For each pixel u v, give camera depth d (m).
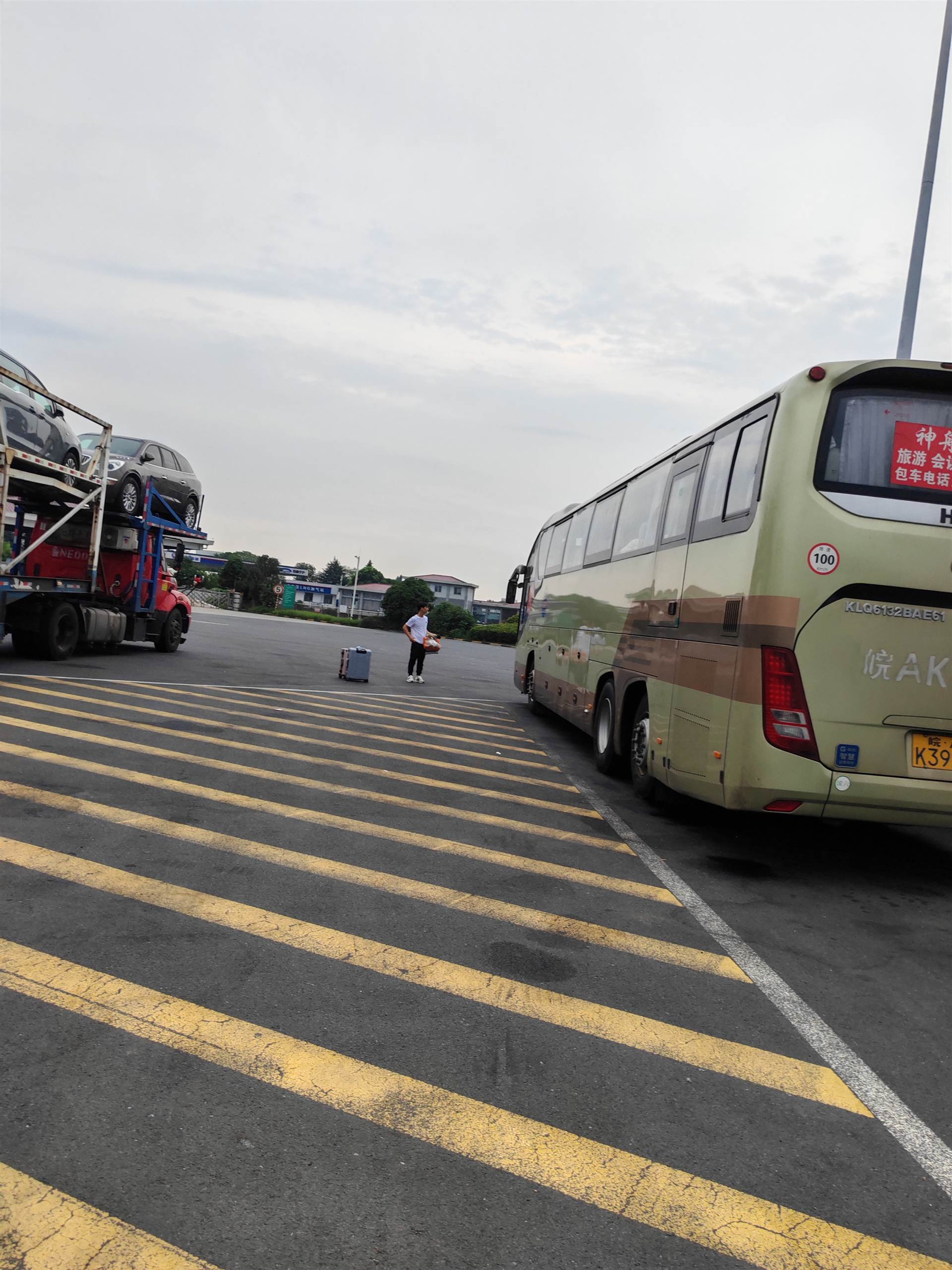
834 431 5.71
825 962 4.60
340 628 56.50
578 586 11.94
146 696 12.05
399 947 4.26
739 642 5.90
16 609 14.54
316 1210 2.39
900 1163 2.85
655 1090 3.18
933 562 5.62
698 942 4.73
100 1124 2.68
